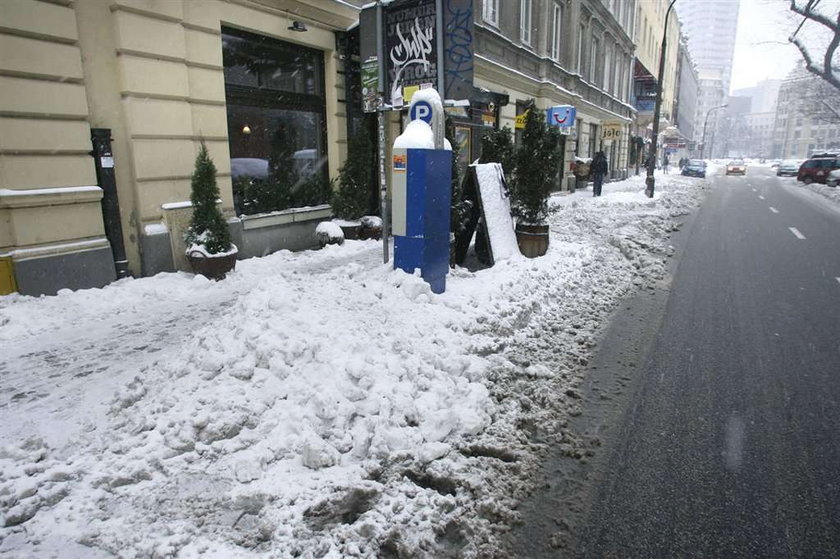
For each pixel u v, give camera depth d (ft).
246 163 28.71
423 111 19.83
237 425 10.52
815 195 84.38
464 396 12.44
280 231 30.01
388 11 25.66
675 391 14.24
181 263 23.52
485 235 25.17
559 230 38.11
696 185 107.65
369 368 11.86
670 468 10.81
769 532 9.02
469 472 10.23
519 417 12.32
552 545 8.70
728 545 8.74
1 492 8.87
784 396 13.96
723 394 14.08
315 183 33.09
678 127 240.94
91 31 20.30
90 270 20.27
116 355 15.11
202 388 11.43
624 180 118.73
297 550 8.08
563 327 18.80
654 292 24.44
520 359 15.46
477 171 25.81
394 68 25.93
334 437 10.47
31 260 18.58
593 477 10.51
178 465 9.73
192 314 18.72
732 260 31.76
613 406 13.38
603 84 95.81
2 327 16.46
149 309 19.24
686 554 8.55
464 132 46.75
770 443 11.74
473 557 8.30
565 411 12.97
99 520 8.51
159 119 22.52
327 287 15.64
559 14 69.72
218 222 22.77
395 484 9.66
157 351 15.43
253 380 11.55
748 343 17.85
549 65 65.72
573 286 23.79
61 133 19.19
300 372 11.74
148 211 22.48
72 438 10.53
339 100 33.37
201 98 24.58
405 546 8.30
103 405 12.07
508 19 55.31
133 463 9.66
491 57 51.90
